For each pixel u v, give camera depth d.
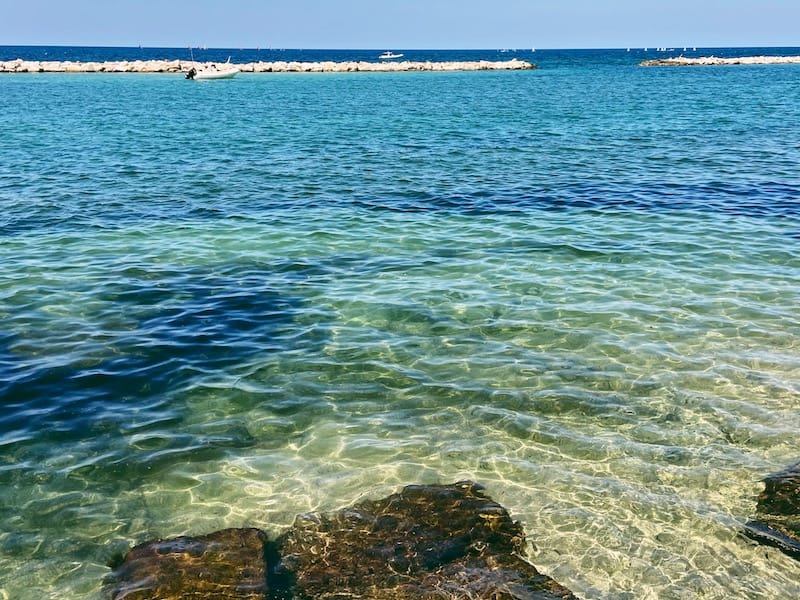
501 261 14.72
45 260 14.59
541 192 21.34
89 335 10.88
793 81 82.31
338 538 6.50
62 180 23.31
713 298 12.48
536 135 35.16
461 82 85.94
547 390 9.34
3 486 7.26
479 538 6.48
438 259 14.92
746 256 14.84
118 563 6.25
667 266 14.27
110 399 9.02
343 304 12.36
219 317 11.72
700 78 92.06
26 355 10.10
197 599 5.72
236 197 21.02
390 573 6.02
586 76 100.94
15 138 33.31
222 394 9.23
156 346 10.56
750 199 20.00
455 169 25.48
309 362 10.16
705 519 6.78
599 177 23.59
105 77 90.31
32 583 6.02
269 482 7.43
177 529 6.71
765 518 6.77
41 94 61.47
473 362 10.15
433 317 11.77
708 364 10.00
